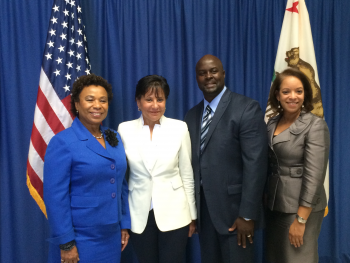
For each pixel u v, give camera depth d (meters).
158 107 1.36
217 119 1.45
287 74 1.43
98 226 1.16
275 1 2.14
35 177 1.64
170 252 1.42
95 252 1.16
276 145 1.43
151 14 2.00
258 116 1.40
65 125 1.69
